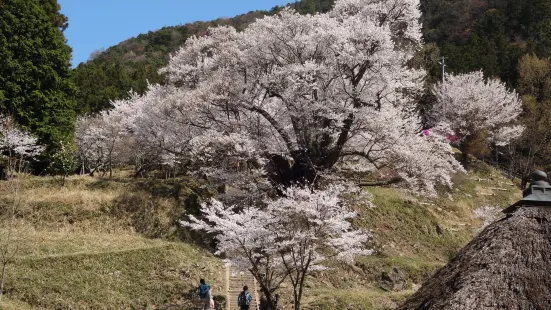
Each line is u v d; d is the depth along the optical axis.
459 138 40.16
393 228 28.05
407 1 24.64
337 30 22.27
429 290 6.34
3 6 30.77
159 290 19.92
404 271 23.62
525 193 6.72
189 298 19.69
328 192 18.11
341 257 17.45
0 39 29.95
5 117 28.45
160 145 26.52
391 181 23.64
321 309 18.88
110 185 27.17
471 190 35.66
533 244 6.02
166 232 24.38
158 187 26.80
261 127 24.03
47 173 31.78
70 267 20.12
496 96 40.38
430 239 28.41
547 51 56.06
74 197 25.44
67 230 23.89
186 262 21.73
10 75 29.86
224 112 24.64
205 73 27.89
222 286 20.72
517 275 5.76
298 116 22.52
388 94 24.67
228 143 22.50
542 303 5.56
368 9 24.72
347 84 23.31
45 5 35.16
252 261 16.05
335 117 21.69
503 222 6.44
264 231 15.66
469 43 60.94
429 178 23.36
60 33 34.22
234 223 16.14
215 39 29.20
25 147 26.95
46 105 30.88
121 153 35.88
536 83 50.25
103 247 22.20
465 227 31.03
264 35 23.41
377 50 22.58
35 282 19.00
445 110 40.84
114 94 47.72
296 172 23.22
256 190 22.98
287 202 15.79
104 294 19.19
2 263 19.66
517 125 41.62
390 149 22.83
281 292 20.47
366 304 19.81
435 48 52.53
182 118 24.36
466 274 5.92
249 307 18.30
